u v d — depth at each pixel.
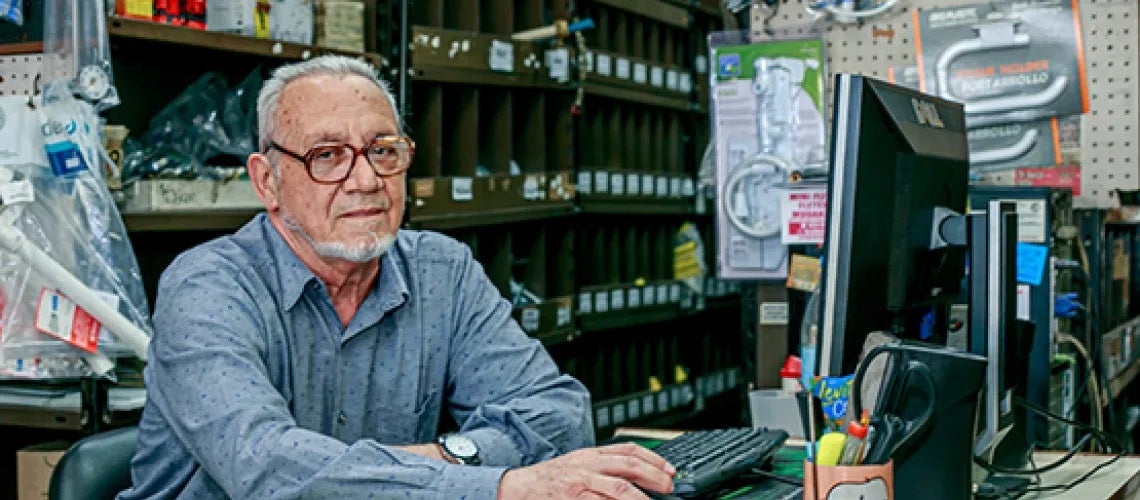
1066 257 2.49
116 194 2.66
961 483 1.34
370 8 3.31
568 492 1.34
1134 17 2.73
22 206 2.44
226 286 1.60
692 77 4.94
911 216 1.58
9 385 2.58
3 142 2.44
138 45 2.81
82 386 2.48
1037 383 2.15
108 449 1.65
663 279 4.79
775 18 2.68
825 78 2.54
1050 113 2.54
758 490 1.54
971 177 2.67
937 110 1.74
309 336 1.71
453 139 3.65
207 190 2.85
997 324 1.61
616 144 4.37
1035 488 1.64
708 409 5.49
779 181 2.48
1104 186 2.78
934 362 1.35
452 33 3.43
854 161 1.48
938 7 2.60
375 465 1.37
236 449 1.39
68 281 2.42
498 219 3.62
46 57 2.54
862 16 2.63
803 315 2.38
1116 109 2.75
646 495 1.38
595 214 4.39
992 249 1.62
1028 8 2.55
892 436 1.28
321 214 1.62
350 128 1.63
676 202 4.79
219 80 3.15
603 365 4.46
